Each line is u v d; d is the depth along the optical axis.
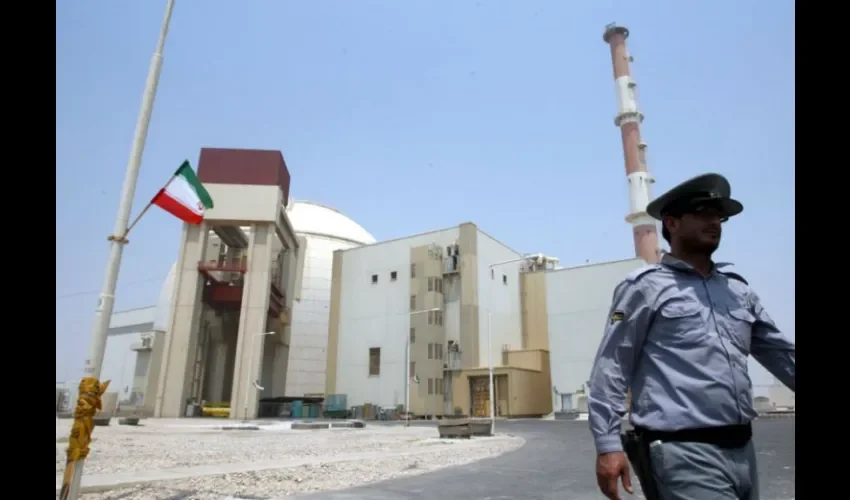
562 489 9.68
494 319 60.88
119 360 85.38
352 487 9.98
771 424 30.47
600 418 2.75
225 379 62.38
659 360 2.72
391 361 59.44
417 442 22.75
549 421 48.50
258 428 34.53
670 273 2.88
